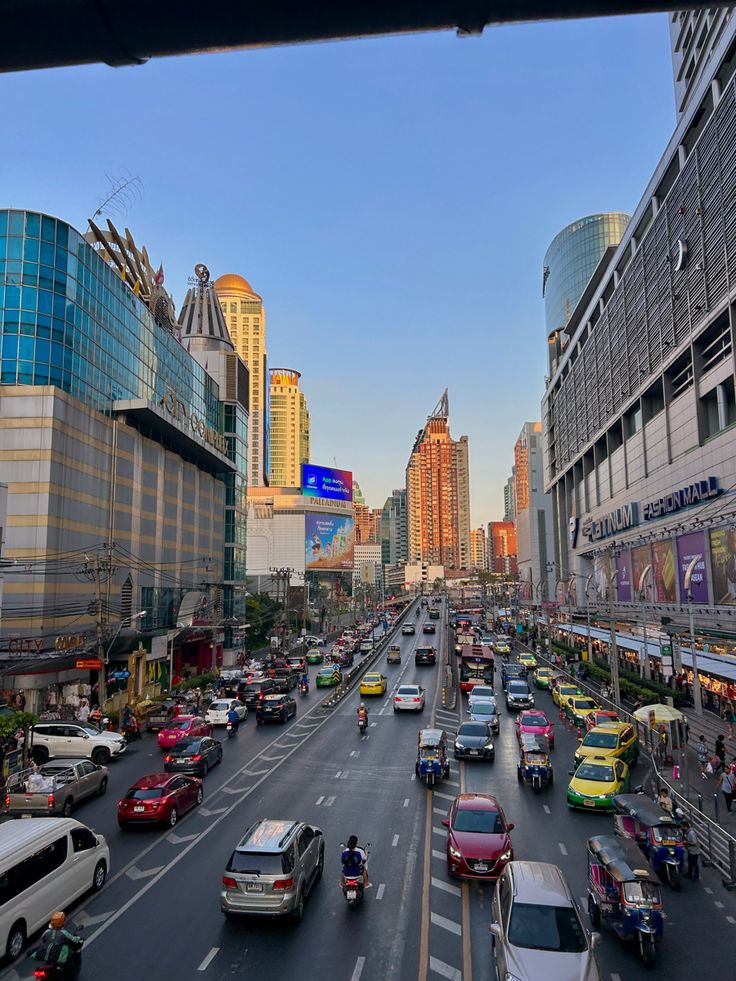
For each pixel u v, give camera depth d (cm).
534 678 5675
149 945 1341
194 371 7319
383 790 2483
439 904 1522
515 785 2569
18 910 1325
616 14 287
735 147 4456
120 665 4956
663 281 6022
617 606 7375
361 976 1217
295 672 5891
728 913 1491
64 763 2448
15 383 4197
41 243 4366
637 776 2733
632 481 7175
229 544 8162
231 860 1432
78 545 4447
